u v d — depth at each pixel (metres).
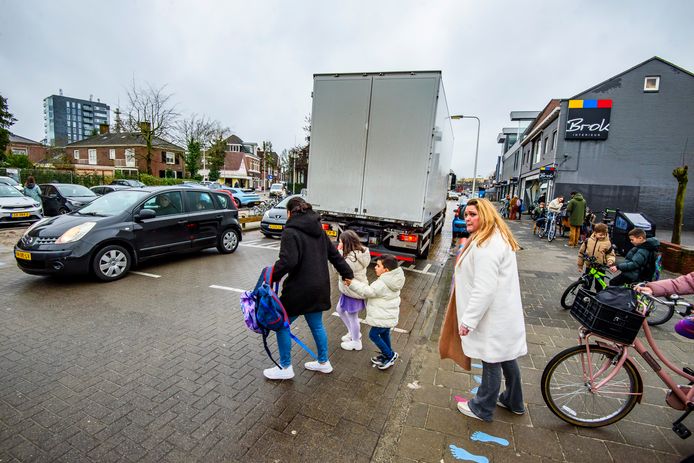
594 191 18.31
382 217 7.04
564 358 2.67
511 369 2.69
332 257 3.39
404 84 6.62
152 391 3.00
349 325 3.85
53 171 28.69
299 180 42.72
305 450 2.41
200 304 5.07
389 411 2.86
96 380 3.13
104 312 4.64
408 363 3.70
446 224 19.89
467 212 2.62
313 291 3.06
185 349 3.74
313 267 3.07
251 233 12.79
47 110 154.88
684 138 17.22
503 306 2.45
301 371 3.41
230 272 6.87
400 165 6.82
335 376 3.36
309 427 2.64
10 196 12.03
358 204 7.18
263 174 73.44
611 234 10.47
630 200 17.97
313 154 7.44
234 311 4.85
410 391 3.16
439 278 7.34
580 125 18.09
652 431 2.66
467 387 3.24
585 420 2.69
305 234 3.06
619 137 17.84
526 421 2.74
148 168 34.62
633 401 2.62
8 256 7.44
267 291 2.92
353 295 3.65
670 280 2.47
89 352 3.61
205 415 2.72
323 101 7.23
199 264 7.42
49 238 5.52
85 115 162.00
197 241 7.68
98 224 5.89
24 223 12.12
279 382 3.21
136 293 5.41
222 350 3.76
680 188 8.14
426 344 4.20
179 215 7.28
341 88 7.05
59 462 2.23
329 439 2.52
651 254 4.70
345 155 7.18
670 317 4.60
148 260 7.59
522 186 29.45
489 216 2.46
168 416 2.69
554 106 21.59
